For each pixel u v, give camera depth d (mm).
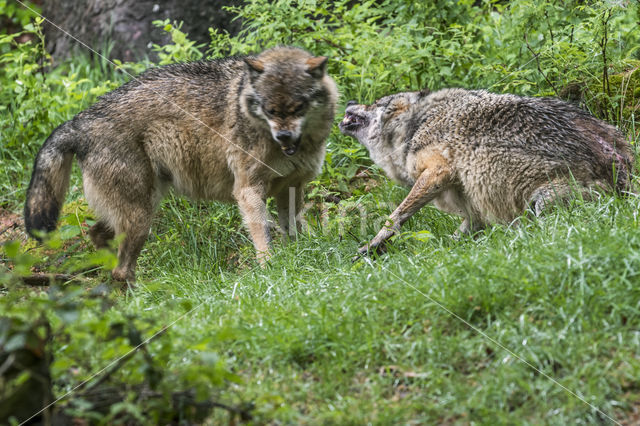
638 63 11695
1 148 13883
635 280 6359
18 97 14211
